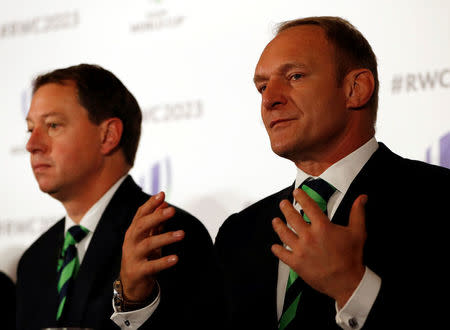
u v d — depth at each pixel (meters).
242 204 4.96
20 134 5.83
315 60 3.25
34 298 4.12
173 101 5.31
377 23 4.65
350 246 2.59
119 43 5.60
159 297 3.24
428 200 3.08
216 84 5.19
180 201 5.16
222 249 3.51
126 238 3.05
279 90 3.24
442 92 4.45
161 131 5.32
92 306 3.78
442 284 2.88
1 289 5.02
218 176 5.07
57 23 5.87
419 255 2.95
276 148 3.26
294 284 3.05
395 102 4.54
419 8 4.55
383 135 4.53
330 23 3.37
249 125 5.03
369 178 3.19
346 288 2.59
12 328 4.95
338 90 3.26
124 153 4.27
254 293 3.21
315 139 3.21
